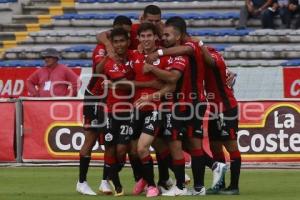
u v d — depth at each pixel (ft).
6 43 244.01
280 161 147.23
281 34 227.81
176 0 246.68
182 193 103.35
